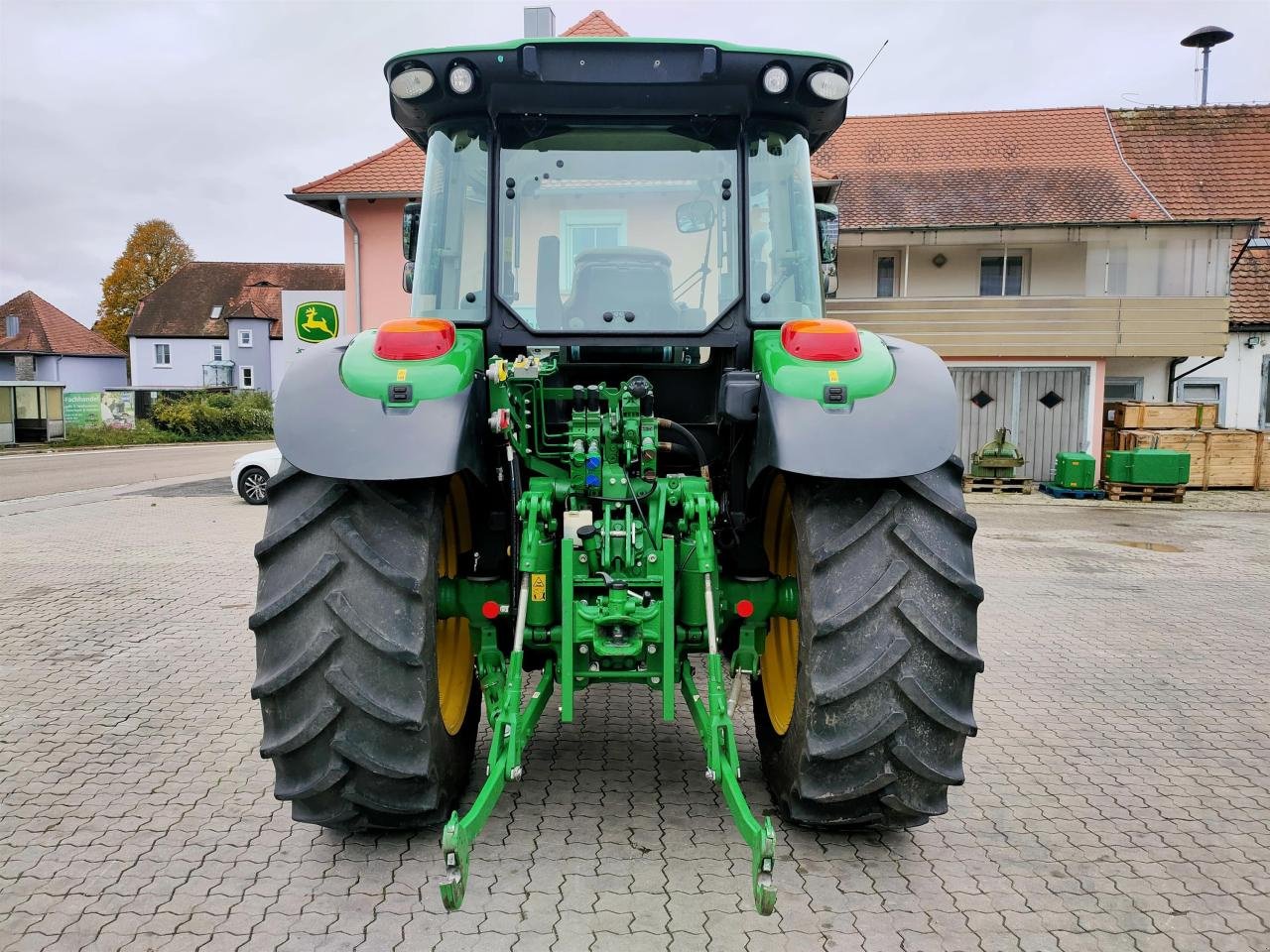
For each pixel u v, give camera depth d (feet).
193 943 8.15
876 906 8.83
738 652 10.39
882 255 61.31
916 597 8.61
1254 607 23.54
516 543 9.66
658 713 14.25
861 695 8.59
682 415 11.23
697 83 9.98
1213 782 12.15
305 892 9.00
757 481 10.23
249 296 191.93
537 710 9.41
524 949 8.06
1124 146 72.28
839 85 9.96
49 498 48.67
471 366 9.12
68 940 8.20
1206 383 64.34
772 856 7.14
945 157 68.49
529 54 9.77
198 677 16.28
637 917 8.55
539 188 10.59
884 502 8.83
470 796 10.90
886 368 8.96
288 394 8.70
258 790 11.44
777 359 9.17
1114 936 8.44
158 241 218.38
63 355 178.60
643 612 8.91
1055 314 55.83
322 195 55.47
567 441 10.60
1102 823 10.85
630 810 10.78
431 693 8.71
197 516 40.98
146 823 10.52
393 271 57.06
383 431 8.38
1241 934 8.51
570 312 10.59
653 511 9.37
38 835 10.24
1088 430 56.80
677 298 10.62
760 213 10.65
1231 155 70.85
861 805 9.09
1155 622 21.77
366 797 8.69
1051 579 27.55
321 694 8.41
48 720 14.07
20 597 23.25
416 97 10.09
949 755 8.76
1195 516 44.01
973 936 8.38
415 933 8.29
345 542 8.48
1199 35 77.05
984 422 57.41
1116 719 14.74
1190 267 57.31
